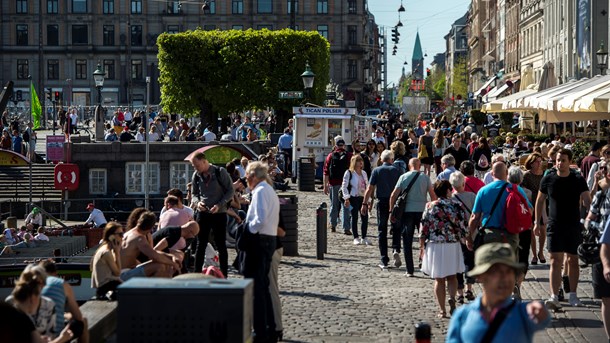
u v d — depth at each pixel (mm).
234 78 84688
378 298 20234
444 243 17984
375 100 181250
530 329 8758
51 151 66500
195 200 21047
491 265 8758
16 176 64562
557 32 89375
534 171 23266
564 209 18125
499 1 146875
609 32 61938
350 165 29359
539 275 22375
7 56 157375
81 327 12734
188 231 19625
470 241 17844
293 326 17359
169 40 84125
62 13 157750
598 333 16344
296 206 26859
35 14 157250
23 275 11672
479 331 8773
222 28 158375
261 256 15523
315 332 16859
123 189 63781
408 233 22719
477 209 17672
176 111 85000
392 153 24703
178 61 84125
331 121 54031
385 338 16375
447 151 37375
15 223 44656
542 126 58969
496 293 8797
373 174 24531
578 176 18125
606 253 13688
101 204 62844
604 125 54969
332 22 159625
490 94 94688
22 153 68438
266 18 158250
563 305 18750
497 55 150125
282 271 24047
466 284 19766
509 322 8727
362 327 17297
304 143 54406
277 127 86188
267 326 15742
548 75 53250
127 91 158250
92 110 110625
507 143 49094
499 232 17500
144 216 17953
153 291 9812
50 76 158500
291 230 26766
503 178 17719
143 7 158250
